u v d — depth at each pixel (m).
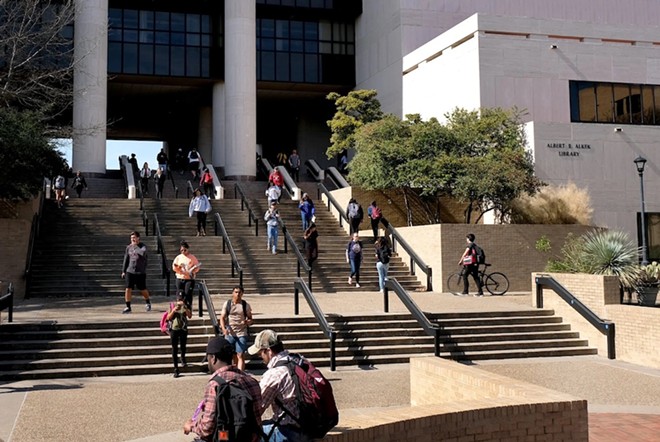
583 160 28.11
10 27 26.25
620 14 38.53
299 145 49.12
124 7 40.41
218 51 41.66
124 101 47.41
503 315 15.69
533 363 13.44
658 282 15.35
